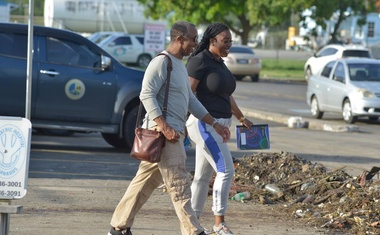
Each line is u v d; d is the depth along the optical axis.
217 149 16.88
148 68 15.70
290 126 45.47
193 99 16.28
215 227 17.22
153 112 15.45
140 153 15.52
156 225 18.88
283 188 23.05
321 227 19.30
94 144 34.75
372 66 51.16
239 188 23.09
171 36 15.95
